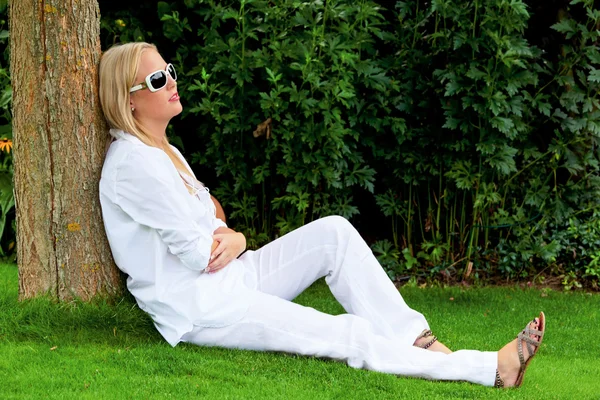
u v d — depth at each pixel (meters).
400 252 5.92
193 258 3.43
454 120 5.45
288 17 5.38
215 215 3.85
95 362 3.30
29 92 3.61
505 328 4.64
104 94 3.61
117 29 5.56
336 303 5.04
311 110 5.20
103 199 3.58
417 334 3.59
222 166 5.47
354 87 5.58
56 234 3.68
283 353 3.50
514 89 5.40
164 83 3.60
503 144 5.52
